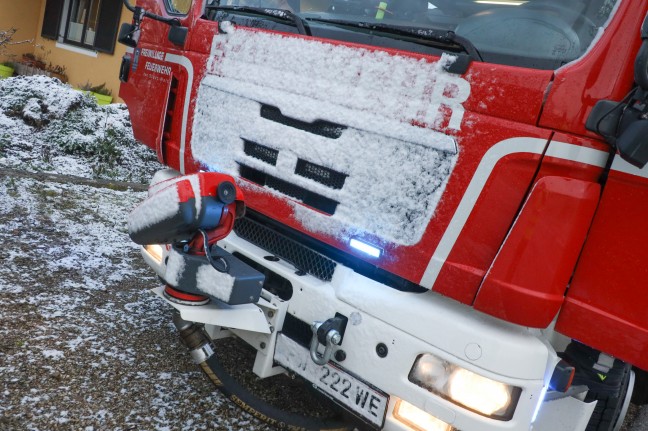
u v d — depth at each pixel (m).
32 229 4.95
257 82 3.05
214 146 3.29
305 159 2.82
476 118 2.31
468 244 2.33
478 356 2.27
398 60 2.53
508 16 2.44
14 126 7.75
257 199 3.06
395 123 2.52
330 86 2.74
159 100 3.76
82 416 2.71
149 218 2.42
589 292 2.23
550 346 2.44
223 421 2.95
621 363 2.83
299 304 2.77
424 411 2.38
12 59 16.27
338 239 2.71
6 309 3.50
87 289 4.07
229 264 2.53
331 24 2.83
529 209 2.18
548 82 2.19
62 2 16.02
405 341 2.43
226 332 3.23
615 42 2.10
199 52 3.42
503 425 2.26
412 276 2.48
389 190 2.54
